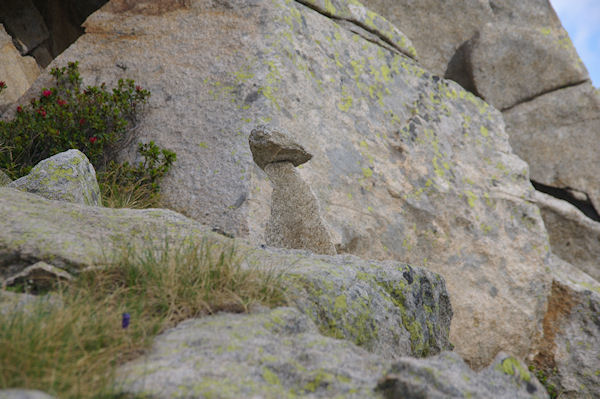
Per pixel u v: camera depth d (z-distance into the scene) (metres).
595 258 25.05
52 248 7.71
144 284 7.36
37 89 18.86
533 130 26.89
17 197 9.52
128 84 17.36
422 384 5.21
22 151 15.76
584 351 19.62
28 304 6.58
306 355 5.95
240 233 14.18
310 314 7.73
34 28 24.03
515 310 19.25
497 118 23.00
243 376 5.41
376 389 5.38
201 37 18.52
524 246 20.25
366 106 19.12
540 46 26.55
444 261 18.48
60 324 5.89
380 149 18.58
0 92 18.25
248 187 14.84
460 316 18.23
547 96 26.98
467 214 19.44
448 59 27.05
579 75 26.97
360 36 21.23
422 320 9.59
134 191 15.53
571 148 26.84
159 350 5.94
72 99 17.81
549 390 19.41
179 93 17.42
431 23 26.64
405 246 17.75
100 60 19.20
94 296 7.05
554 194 27.36
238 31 18.20
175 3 19.66
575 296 20.12
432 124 20.58
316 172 16.45
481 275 19.02
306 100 17.45
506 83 26.64
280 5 18.77
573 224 25.20
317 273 8.41
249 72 17.05
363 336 8.22
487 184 20.59
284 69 17.41
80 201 11.83
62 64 19.33
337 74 19.03
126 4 20.31
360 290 8.66
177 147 16.28
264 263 8.68
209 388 5.10
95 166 16.64
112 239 8.66
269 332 6.52
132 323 6.48
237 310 7.14
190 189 15.38
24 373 5.16
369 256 16.81
